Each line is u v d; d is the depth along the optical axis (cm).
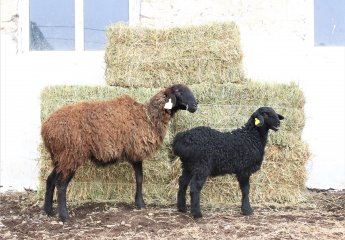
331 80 582
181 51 528
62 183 464
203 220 459
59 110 468
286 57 586
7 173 598
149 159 510
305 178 522
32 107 598
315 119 582
